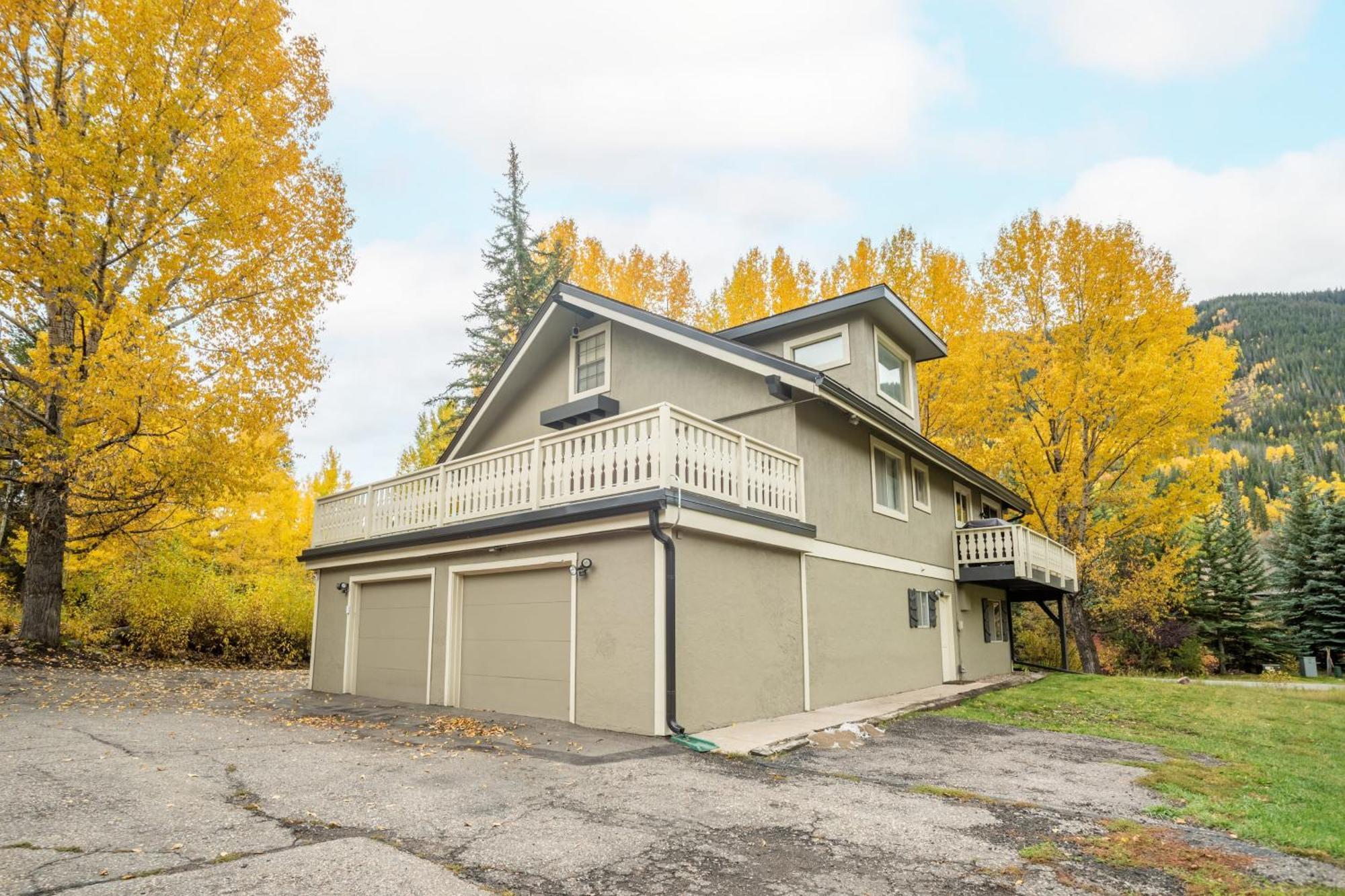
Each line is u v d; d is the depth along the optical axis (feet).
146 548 51.39
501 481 32.76
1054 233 67.36
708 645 27.76
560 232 93.66
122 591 51.11
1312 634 97.19
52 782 17.01
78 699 30.25
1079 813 17.80
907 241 70.59
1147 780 21.91
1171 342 63.41
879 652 40.65
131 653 49.24
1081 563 68.64
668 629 25.61
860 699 38.11
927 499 49.85
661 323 37.68
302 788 17.63
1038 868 13.60
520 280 88.99
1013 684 47.34
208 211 38.04
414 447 107.96
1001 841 15.21
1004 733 30.50
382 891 11.51
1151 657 88.48
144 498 40.68
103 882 11.41
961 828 16.01
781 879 12.74
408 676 36.60
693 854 13.87
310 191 44.09
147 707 29.84
